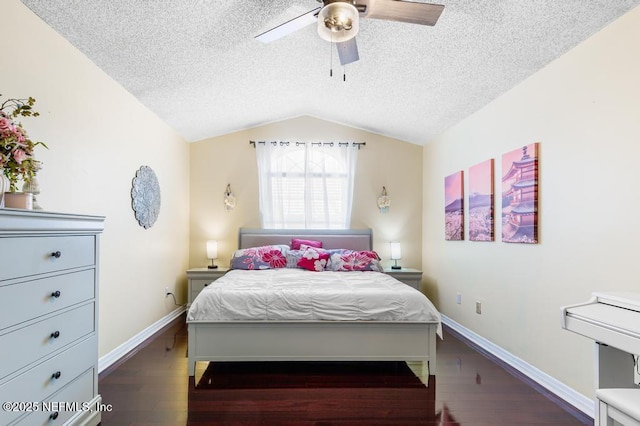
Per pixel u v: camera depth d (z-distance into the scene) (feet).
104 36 7.86
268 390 7.91
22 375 4.62
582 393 7.10
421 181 16.11
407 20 6.48
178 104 11.94
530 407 7.20
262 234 15.51
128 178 10.43
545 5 6.59
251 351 8.61
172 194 13.87
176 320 13.84
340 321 8.62
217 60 9.78
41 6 6.68
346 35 6.56
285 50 9.66
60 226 5.30
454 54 8.83
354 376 8.73
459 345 11.17
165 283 13.17
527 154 8.74
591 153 6.98
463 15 7.36
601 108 6.76
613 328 4.83
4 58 6.15
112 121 9.59
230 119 14.39
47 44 7.14
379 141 16.08
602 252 6.70
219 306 8.55
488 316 10.62
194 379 8.41
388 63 9.95
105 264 9.19
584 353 7.06
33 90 6.79
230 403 7.29
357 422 6.64
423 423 6.61
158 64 9.39
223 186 15.85
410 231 16.05
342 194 15.92
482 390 7.98
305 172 15.78
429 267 15.35
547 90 8.20
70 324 5.60
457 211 12.50
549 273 8.05
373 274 12.15
